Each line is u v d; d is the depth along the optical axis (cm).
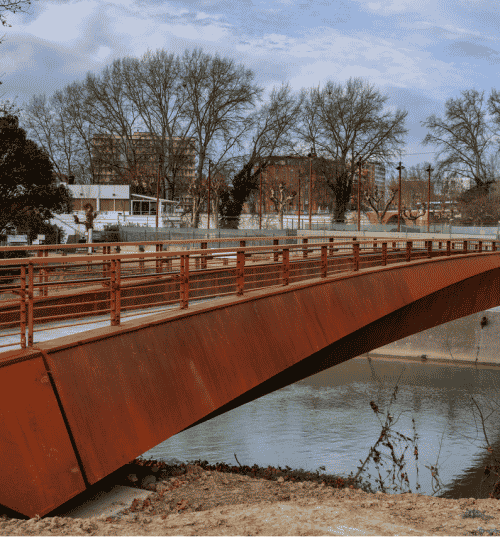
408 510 731
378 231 5725
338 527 627
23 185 4406
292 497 805
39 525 586
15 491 625
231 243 4922
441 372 3753
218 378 998
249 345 1102
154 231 5469
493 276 2544
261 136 7581
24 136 4331
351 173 7388
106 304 1255
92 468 721
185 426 900
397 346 4322
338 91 7281
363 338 1806
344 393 3203
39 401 674
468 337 4122
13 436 636
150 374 852
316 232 5797
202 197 7344
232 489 828
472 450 2269
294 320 1275
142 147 8025
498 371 3797
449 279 2111
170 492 786
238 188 7788
